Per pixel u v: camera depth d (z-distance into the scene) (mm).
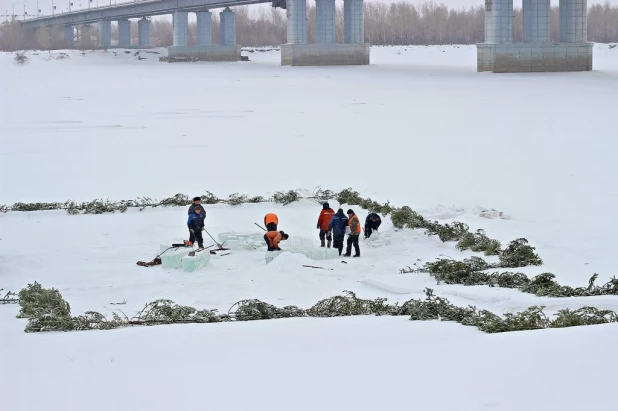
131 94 89688
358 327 14367
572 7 114250
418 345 12266
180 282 21172
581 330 12398
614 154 41594
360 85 96250
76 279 21859
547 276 18812
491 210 29000
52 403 9750
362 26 149250
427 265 22359
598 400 8695
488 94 79750
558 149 43844
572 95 75812
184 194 34094
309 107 71562
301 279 20719
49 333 15273
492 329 13492
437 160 41469
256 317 16625
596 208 29344
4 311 18406
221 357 11984
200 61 173250
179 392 10008
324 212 25078
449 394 9328
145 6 193125
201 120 62594
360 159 42469
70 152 46844
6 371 11602
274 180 37062
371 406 9117
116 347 13164
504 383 9562
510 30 113812
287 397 9617
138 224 28922
